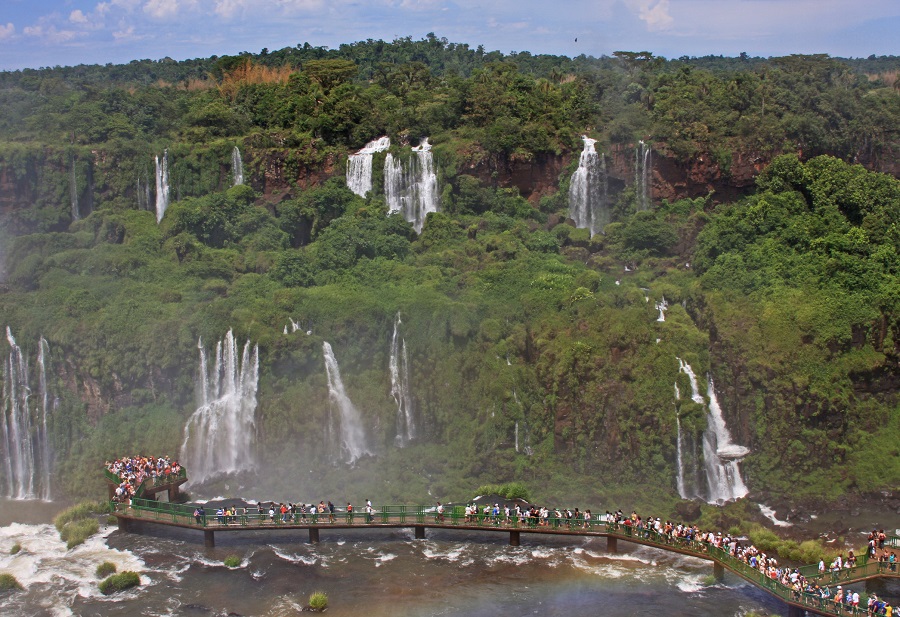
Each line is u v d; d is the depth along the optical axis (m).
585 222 131.62
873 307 98.00
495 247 116.69
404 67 167.88
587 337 96.94
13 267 118.06
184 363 97.38
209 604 70.06
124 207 133.75
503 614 68.06
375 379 97.44
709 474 90.81
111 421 96.38
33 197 132.38
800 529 82.56
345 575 73.94
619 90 154.75
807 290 101.69
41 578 74.31
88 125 140.12
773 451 90.50
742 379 93.06
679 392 92.50
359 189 132.75
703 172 129.62
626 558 76.50
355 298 101.44
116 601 70.69
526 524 78.06
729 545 72.94
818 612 65.00
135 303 102.69
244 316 99.06
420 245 120.62
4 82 191.50
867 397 95.38
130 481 83.44
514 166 131.62
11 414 97.12
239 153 134.38
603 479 89.69
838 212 116.88
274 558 76.75
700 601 69.69
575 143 133.00
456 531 81.44
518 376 94.56
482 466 91.12
